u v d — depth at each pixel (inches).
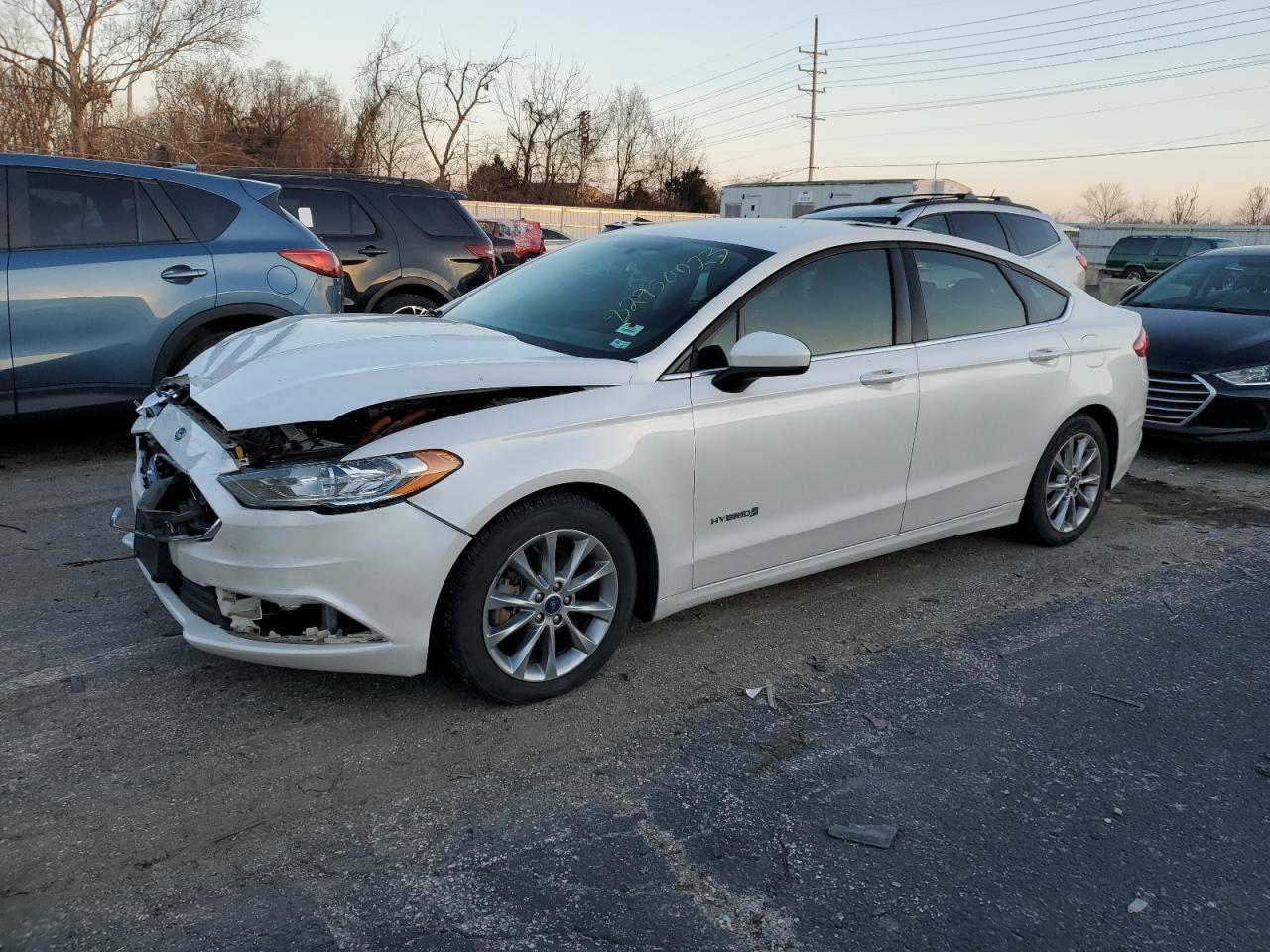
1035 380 180.4
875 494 159.6
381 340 135.8
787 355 129.3
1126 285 635.5
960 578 181.3
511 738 120.5
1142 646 155.3
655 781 113.1
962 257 176.4
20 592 155.9
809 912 93.0
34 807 102.7
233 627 115.6
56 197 217.8
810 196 1157.1
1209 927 93.4
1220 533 214.7
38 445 249.8
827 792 112.6
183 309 229.1
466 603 117.6
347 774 111.3
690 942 88.5
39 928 86.2
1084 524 201.9
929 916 93.3
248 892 92.1
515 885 95.0
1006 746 124.3
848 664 144.9
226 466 116.1
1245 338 275.0
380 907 91.0
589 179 2271.2
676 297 144.9
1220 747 126.3
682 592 139.6
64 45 1039.6
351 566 110.7
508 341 139.6
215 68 1358.3
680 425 132.1
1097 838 106.3
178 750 114.6
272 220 245.4
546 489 122.3
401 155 1788.9
